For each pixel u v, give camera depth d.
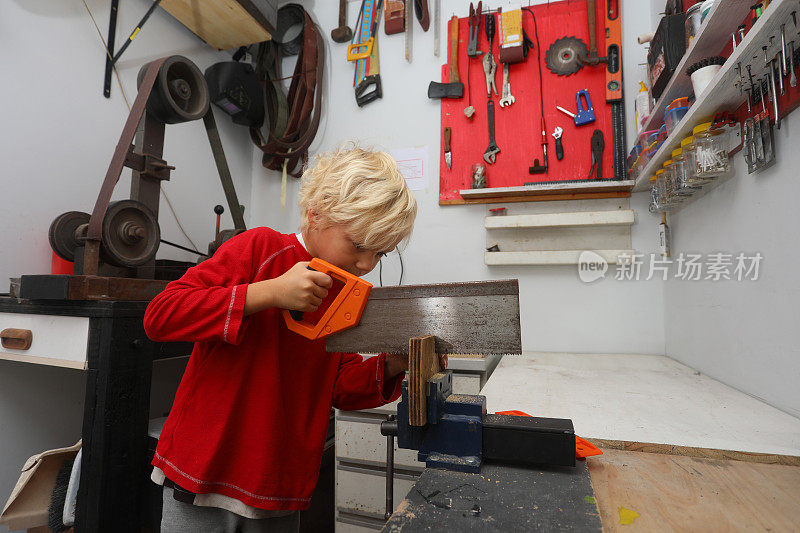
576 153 1.90
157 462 0.75
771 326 0.99
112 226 1.13
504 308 0.64
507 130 1.99
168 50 1.92
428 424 0.66
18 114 1.37
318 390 0.82
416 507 0.52
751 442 0.76
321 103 2.26
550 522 0.49
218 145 1.69
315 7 2.37
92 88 1.59
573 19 1.94
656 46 1.39
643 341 1.79
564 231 1.88
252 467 0.71
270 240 0.79
